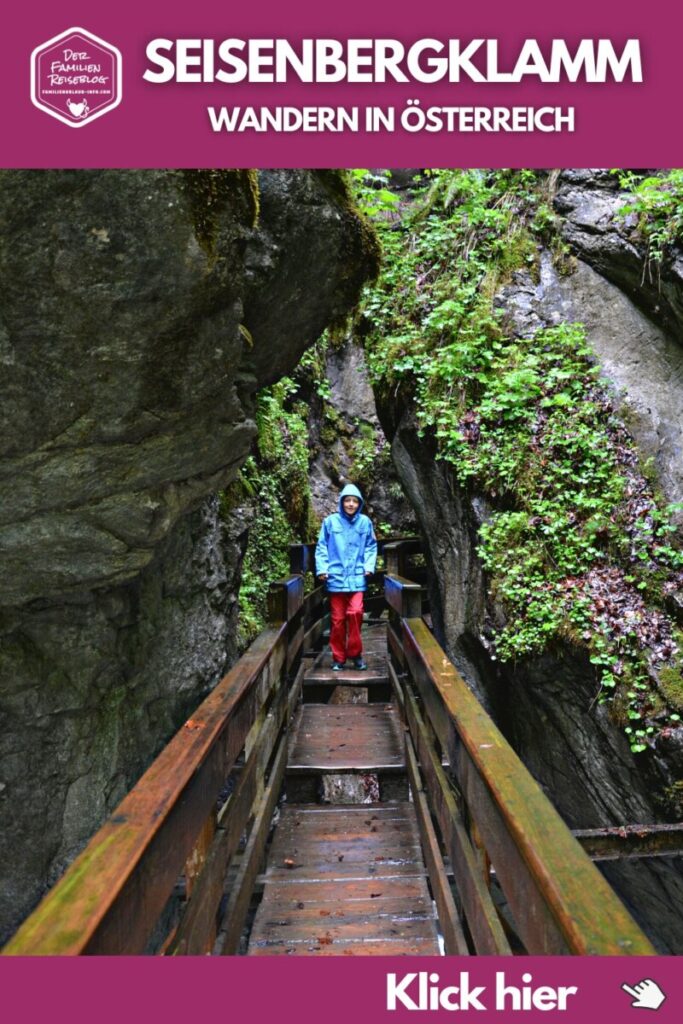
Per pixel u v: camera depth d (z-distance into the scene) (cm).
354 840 388
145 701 361
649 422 544
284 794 459
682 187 536
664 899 436
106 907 118
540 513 522
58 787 312
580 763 489
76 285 190
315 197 305
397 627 574
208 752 211
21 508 239
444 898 271
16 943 108
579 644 448
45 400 210
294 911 317
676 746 399
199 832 201
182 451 258
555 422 564
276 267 301
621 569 484
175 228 188
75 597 296
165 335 210
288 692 508
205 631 421
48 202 178
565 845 137
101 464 238
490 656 525
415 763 398
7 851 295
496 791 163
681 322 552
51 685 304
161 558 354
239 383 312
